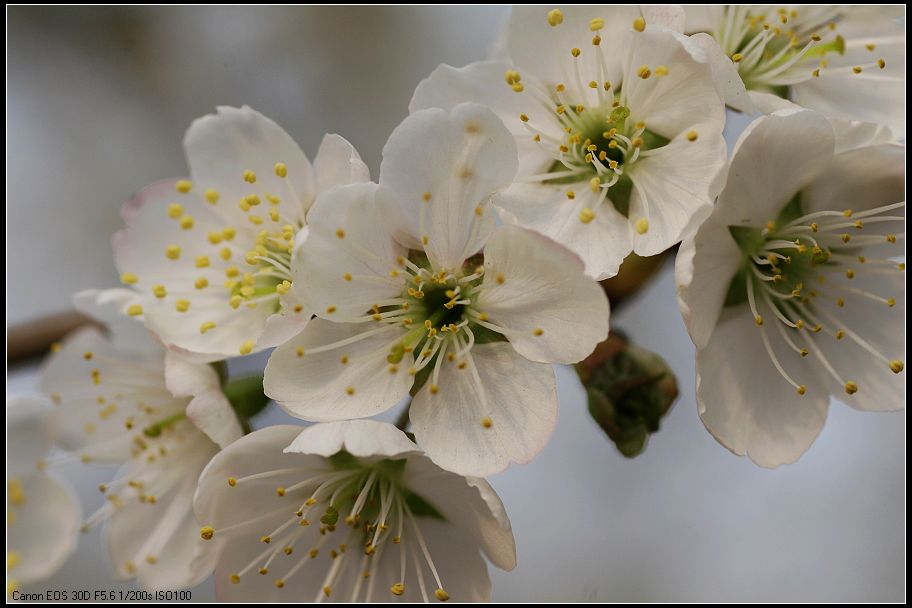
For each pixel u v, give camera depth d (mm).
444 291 186
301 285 182
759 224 188
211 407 188
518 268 182
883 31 198
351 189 182
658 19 187
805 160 186
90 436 200
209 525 185
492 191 183
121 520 197
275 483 186
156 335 191
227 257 194
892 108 195
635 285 196
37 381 200
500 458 182
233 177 195
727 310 189
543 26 191
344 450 185
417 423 183
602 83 190
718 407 187
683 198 186
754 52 195
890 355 191
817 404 191
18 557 202
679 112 187
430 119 181
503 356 184
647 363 190
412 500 188
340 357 185
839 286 192
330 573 188
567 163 189
